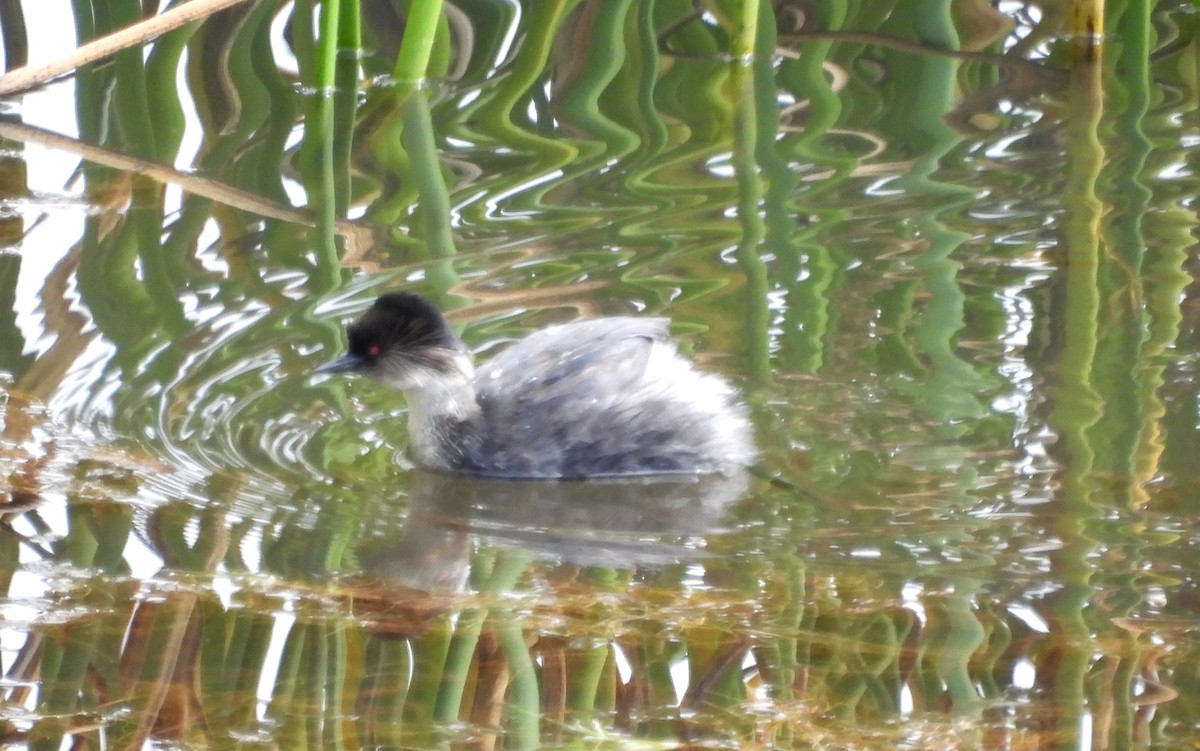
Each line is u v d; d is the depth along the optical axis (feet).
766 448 37.29
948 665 27.76
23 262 43.83
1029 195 49.78
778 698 26.81
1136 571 31.24
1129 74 59.26
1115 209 48.65
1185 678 27.27
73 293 42.45
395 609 29.66
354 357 37.58
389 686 26.99
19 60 55.77
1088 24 60.44
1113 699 26.66
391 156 52.01
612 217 48.16
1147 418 37.58
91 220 46.62
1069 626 29.12
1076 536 32.73
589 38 61.62
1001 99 57.36
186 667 27.35
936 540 32.81
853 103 57.16
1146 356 40.32
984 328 41.98
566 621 29.37
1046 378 39.63
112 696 26.40
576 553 32.45
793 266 45.52
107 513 32.78
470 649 28.30
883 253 46.21
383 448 37.78
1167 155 52.39
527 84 57.88
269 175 50.21
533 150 52.90
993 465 36.06
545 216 48.14
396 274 44.29
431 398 36.94
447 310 42.50
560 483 36.78
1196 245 46.19
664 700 26.78
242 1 57.88
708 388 38.78
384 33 60.59
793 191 50.21
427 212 48.21
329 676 27.27
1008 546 32.45
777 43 61.62
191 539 32.01
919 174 51.37
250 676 27.14
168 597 29.68
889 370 40.04
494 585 30.83
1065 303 43.19
